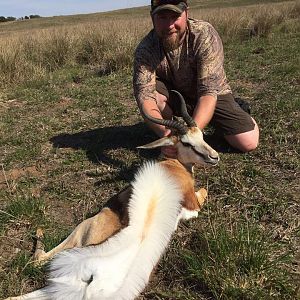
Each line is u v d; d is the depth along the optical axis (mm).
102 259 1021
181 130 1522
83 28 6012
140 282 1062
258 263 1193
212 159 1513
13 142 2268
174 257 1312
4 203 1688
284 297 1119
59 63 4535
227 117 1930
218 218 1487
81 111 2783
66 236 1431
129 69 3920
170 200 1171
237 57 4242
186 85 1996
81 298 1005
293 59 3846
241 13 7027
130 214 1140
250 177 1754
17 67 3789
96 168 1945
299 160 1847
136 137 2266
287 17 7230
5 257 1386
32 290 1230
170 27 1801
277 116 2346
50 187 1789
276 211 1501
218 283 1176
